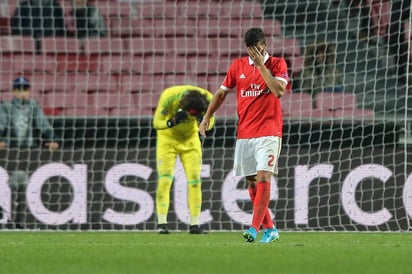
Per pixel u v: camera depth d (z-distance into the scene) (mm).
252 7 60375
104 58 59188
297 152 44844
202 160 44969
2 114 48844
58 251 28188
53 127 51969
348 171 44594
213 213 44750
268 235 33375
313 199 44594
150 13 61312
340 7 58656
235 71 32750
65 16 59719
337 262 22859
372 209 44344
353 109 51500
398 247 29828
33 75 58000
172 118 40531
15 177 44875
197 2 61438
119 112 57344
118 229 44906
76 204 44938
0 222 44719
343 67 56688
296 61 55875
